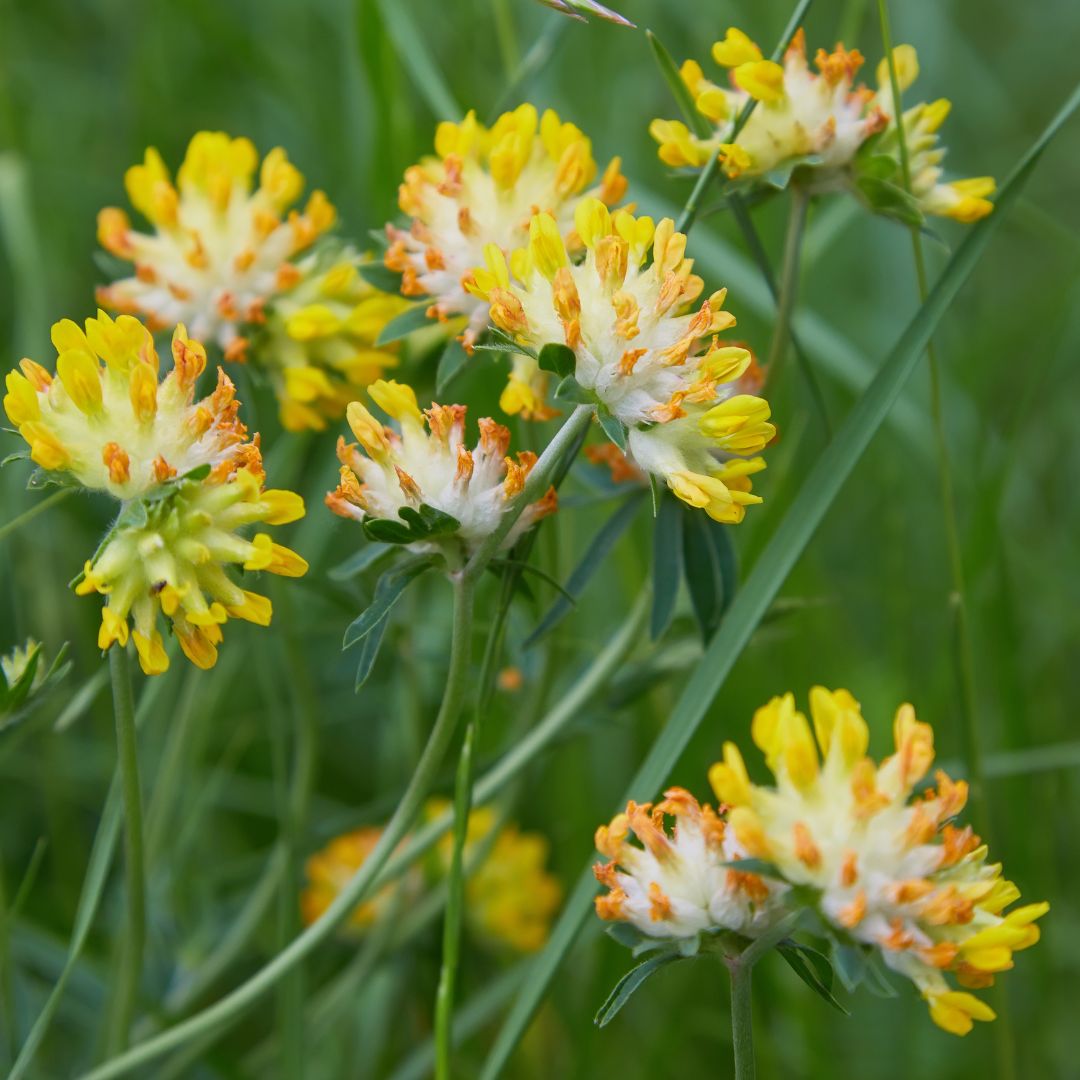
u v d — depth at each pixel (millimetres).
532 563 789
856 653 868
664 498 748
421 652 807
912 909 676
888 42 738
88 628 863
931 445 860
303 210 1017
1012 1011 838
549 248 702
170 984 815
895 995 675
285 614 782
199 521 690
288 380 765
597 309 699
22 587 853
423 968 830
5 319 976
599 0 989
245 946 795
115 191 1021
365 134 878
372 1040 822
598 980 802
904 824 678
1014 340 1047
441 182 744
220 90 1079
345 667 870
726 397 704
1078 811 862
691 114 750
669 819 818
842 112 739
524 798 793
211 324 767
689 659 780
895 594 854
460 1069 810
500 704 850
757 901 684
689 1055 831
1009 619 822
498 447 707
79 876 844
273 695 784
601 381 698
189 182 777
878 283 1065
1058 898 841
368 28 823
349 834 849
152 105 1022
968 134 1172
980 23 1322
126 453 693
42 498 859
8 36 1027
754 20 1043
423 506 701
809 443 917
